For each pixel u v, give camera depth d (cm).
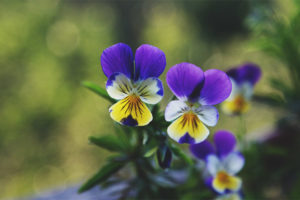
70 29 174
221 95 23
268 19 33
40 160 135
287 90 32
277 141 32
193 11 174
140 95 23
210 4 154
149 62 23
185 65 23
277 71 35
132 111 23
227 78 23
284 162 31
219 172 27
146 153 24
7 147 132
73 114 144
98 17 198
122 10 231
